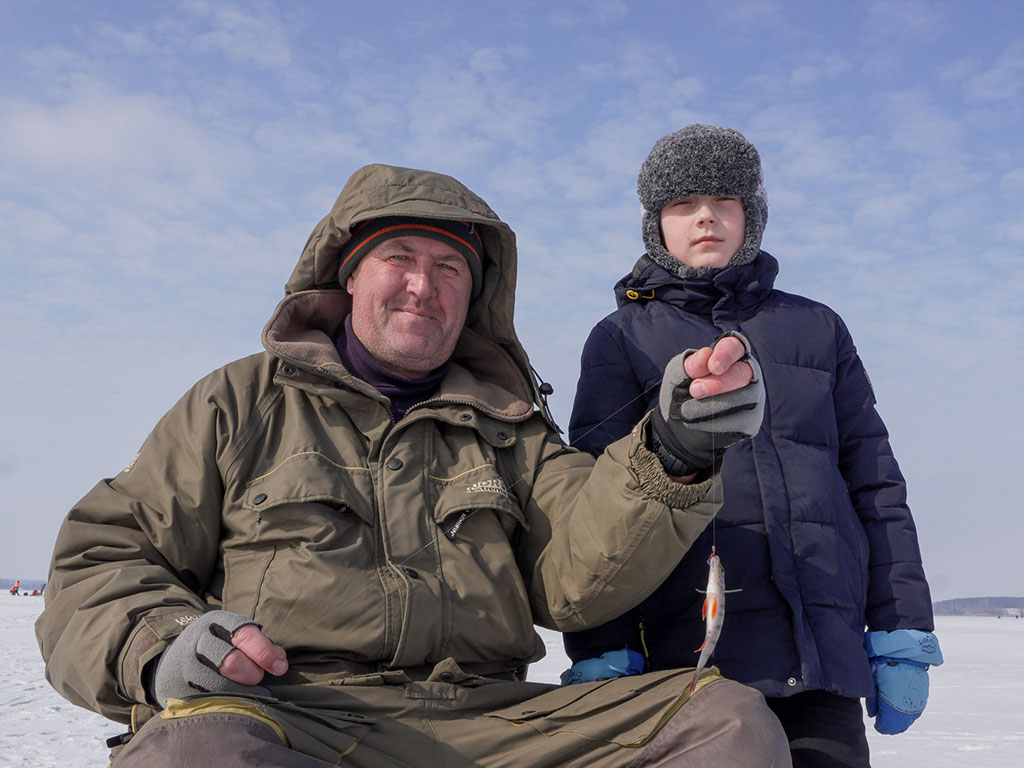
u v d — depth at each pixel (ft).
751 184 9.91
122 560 7.54
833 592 8.52
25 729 23.76
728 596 8.50
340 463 8.02
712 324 9.77
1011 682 47.03
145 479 8.01
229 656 5.85
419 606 7.27
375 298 9.00
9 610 118.62
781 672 8.20
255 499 7.66
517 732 6.72
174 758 5.26
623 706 6.65
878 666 9.00
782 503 8.70
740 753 5.90
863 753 8.39
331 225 9.50
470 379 9.41
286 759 5.48
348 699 6.77
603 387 9.70
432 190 9.27
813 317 9.91
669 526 6.91
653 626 8.84
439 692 6.98
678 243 10.09
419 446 8.40
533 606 8.45
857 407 9.86
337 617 7.12
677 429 6.65
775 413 9.14
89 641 6.66
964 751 22.02
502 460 8.80
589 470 8.53
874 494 9.56
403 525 7.74
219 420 8.15
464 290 9.34
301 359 8.34
